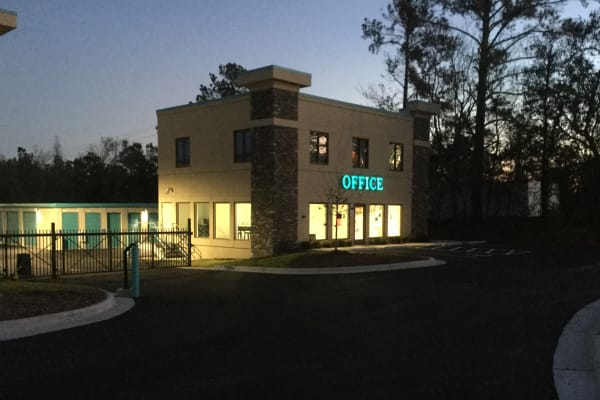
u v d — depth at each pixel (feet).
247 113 82.53
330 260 64.75
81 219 112.98
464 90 127.65
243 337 27.81
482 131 123.03
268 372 21.58
